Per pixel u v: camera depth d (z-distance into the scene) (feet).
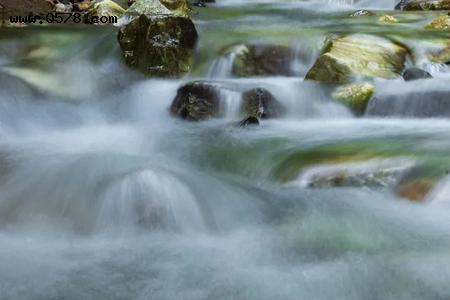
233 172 25.32
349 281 15.90
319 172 23.11
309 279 16.08
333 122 31.35
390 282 15.76
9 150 26.86
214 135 29.48
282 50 38.91
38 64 38.37
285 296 15.28
